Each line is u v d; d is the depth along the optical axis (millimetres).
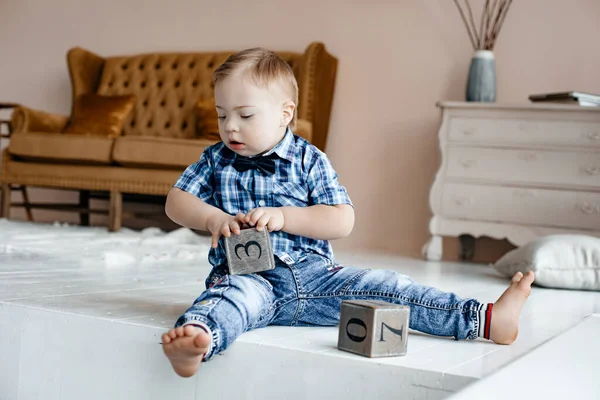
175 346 1129
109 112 4676
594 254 2615
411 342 1342
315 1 4668
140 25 5234
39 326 1474
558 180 3480
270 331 1372
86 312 1453
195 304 1245
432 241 3725
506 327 1344
